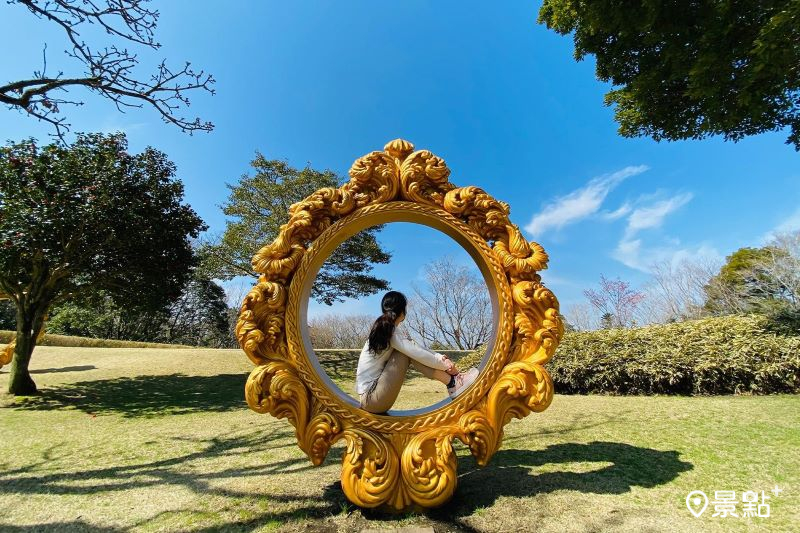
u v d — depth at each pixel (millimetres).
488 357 2854
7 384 8734
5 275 7613
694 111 6754
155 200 8898
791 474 2885
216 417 6211
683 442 3676
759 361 5973
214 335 26188
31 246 7254
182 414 6516
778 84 5480
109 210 7844
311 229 2910
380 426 2615
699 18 5543
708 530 2207
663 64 6223
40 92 4754
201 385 9742
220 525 2439
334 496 2826
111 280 8578
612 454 3461
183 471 3523
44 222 7074
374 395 2693
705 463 3146
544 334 2812
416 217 3084
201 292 24938
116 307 9742
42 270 8000
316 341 24812
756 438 3666
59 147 7648
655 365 6359
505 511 2506
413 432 2625
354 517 2496
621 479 2918
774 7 4898
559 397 6629
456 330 20688
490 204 3059
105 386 9289
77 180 7621
